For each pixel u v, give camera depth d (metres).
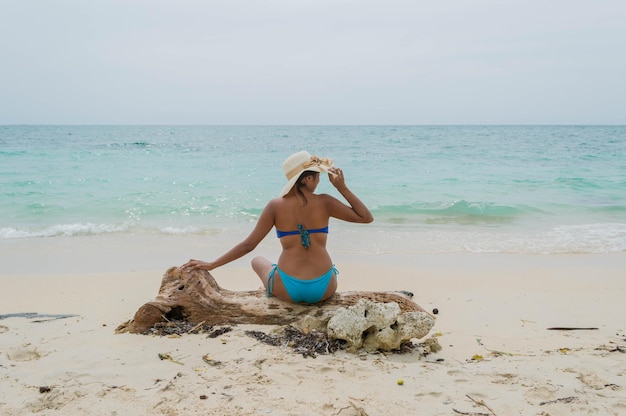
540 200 14.32
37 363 3.75
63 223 10.85
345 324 4.04
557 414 3.09
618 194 15.47
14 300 5.55
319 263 4.53
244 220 11.38
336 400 3.22
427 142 49.75
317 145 43.50
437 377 3.59
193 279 4.70
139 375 3.54
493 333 4.65
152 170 20.70
